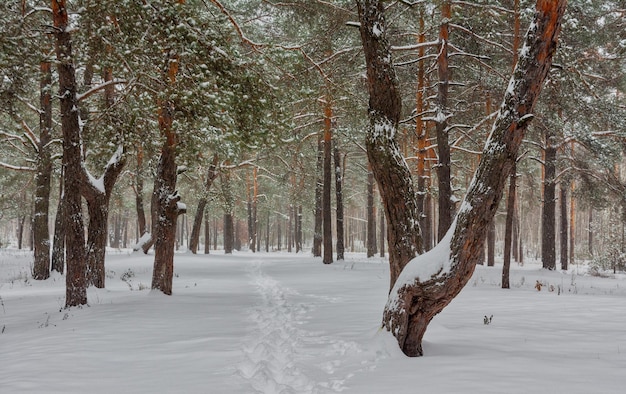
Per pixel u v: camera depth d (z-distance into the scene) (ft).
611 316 25.90
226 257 94.48
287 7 43.21
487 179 15.19
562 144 66.03
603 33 57.21
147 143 31.27
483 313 27.43
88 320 25.94
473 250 15.26
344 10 40.40
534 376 13.35
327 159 70.59
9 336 22.98
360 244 208.95
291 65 31.12
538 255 162.50
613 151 57.36
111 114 31.09
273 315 28.35
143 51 25.12
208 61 27.50
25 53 24.38
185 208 37.91
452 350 17.56
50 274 55.57
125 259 75.97
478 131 61.36
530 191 92.27
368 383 13.38
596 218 128.26
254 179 130.00
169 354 17.71
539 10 14.93
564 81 47.75
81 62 26.22
